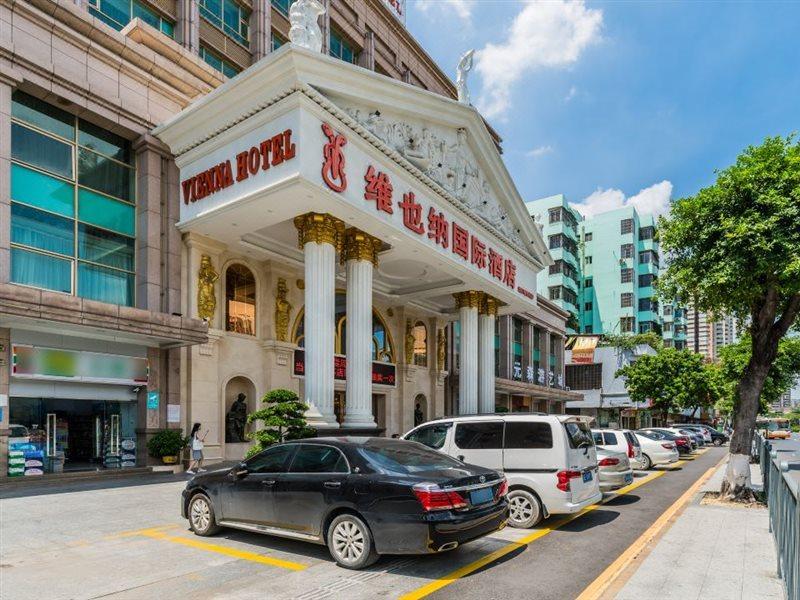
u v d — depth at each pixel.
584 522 9.69
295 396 13.63
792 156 10.73
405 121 18.09
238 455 18.03
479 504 6.63
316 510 6.82
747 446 11.84
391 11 31.58
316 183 13.55
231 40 21.81
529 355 40.19
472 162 22.06
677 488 14.45
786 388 30.86
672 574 6.37
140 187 16.58
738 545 7.76
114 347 15.24
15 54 13.30
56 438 14.38
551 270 58.09
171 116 17.31
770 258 10.22
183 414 16.55
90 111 15.12
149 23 19.05
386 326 26.00
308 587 5.89
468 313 23.86
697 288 11.90
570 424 9.37
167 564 6.67
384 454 7.04
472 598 5.65
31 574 6.29
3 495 11.62
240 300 18.88
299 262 20.09
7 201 13.14
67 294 14.06
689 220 11.68
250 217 15.51
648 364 41.22
